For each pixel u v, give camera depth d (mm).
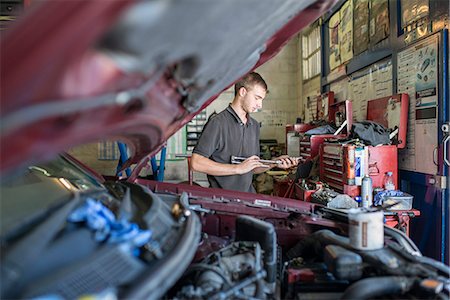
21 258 675
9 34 541
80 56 523
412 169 2617
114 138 1000
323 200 2395
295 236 1493
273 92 6043
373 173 2494
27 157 551
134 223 946
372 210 1229
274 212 1589
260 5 717
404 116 2613
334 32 4266
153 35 573
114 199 1180
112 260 721
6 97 512
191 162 2303
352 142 2557
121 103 608
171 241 917
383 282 965
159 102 792
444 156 2242
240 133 2408
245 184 2393
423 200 2510
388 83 2980
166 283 724
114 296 633
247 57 1052
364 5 3391
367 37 3340
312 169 3145
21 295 622
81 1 493
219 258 1113
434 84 2336
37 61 493
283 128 6078
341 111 3301
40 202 986
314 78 5105
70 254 728
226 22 681
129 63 592
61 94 532
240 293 985
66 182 1222
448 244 2268
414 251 1298
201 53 721
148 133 915
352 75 3762
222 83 1118
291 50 6012
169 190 1777
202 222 1497
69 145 648
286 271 1197
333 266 1074
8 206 927
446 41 2209
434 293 926
